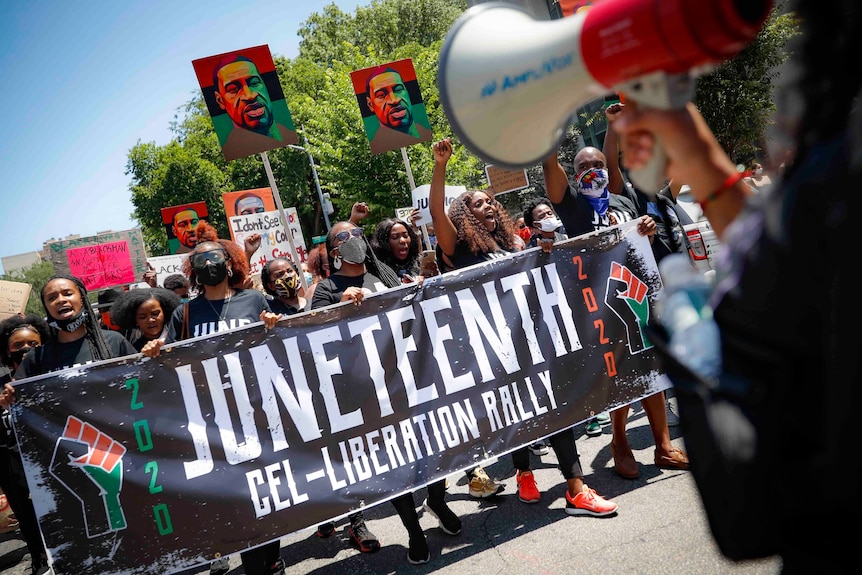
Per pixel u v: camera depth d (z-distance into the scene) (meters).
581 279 4.15
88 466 3.30
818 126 0.78
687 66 0.79
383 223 5.50
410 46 29.78
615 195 4.85
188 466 3.42
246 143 6.93
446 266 4.43
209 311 4.09
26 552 5.89
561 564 3.29
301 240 14.09
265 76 6.96
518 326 4.02
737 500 0.85
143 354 3.45
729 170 0.91
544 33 0.93
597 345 4.11
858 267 0.72
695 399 0.90
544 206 5.84
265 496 3.50
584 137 22.19
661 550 3.18
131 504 3.33
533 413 3.95
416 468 3.73
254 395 3.57
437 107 25.70
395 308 3.85
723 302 0.87
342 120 25.50
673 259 1.02
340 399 3.69
